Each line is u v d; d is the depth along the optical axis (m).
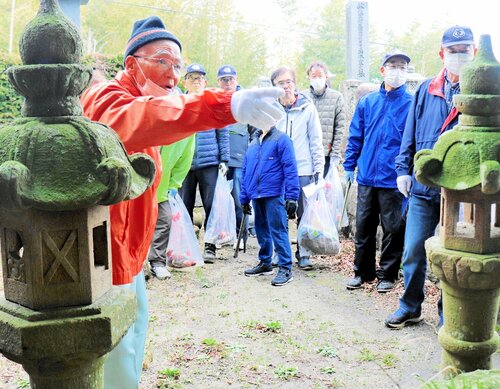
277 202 5.14
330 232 5.38
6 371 3.40
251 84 27.45
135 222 2.22
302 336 3.96
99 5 22.38
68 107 1.41
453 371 2.34
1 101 9.02
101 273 1.45
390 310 4.44
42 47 1.38
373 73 31.80
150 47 2.20
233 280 5.34
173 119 1.65
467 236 2.23
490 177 2.01
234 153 6.58
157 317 4.34
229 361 3.57
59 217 1.34
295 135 5.54
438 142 2.26
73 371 1.42
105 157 1.35
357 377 3.35
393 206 4.64
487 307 2.26
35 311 1.36
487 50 2.18
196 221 7.49
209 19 25.58
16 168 1.23
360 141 4.98
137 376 2.42
